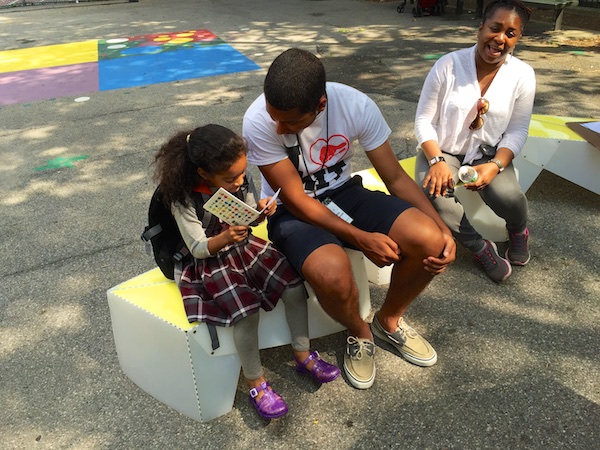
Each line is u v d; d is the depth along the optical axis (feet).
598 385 6.74
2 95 19.81
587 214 10.23
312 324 7.18
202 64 22.38
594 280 8.57
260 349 7.39
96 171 13.25
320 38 25.68
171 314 6.34
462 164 8.56
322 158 6.98
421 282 6.66
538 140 9.89
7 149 14.84
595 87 16.93
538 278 8.68
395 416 6.50
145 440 6.40
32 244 10.38
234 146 5.88
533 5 22.53
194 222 6.25
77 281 9.26
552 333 7.59
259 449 6.20
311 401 6.77
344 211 7.04
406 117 15.39
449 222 8.09
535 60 20.02
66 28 32.04
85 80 21.11
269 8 34.42
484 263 8.59
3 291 9.09
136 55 24.48
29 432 6.55
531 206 10.57
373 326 7.62
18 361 7.64
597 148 9.46
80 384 7.20
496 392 6.73
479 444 6.08
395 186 7.12
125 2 40.93
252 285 6.61
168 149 6.13
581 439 6.07
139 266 9.58
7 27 33.42
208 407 6.51
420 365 7.17
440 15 29.43
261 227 7.91
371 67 20.59
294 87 5.78
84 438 6.45
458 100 8.09
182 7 36.99
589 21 24.47
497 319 7.91
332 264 6.15
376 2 34.37
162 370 6.59
